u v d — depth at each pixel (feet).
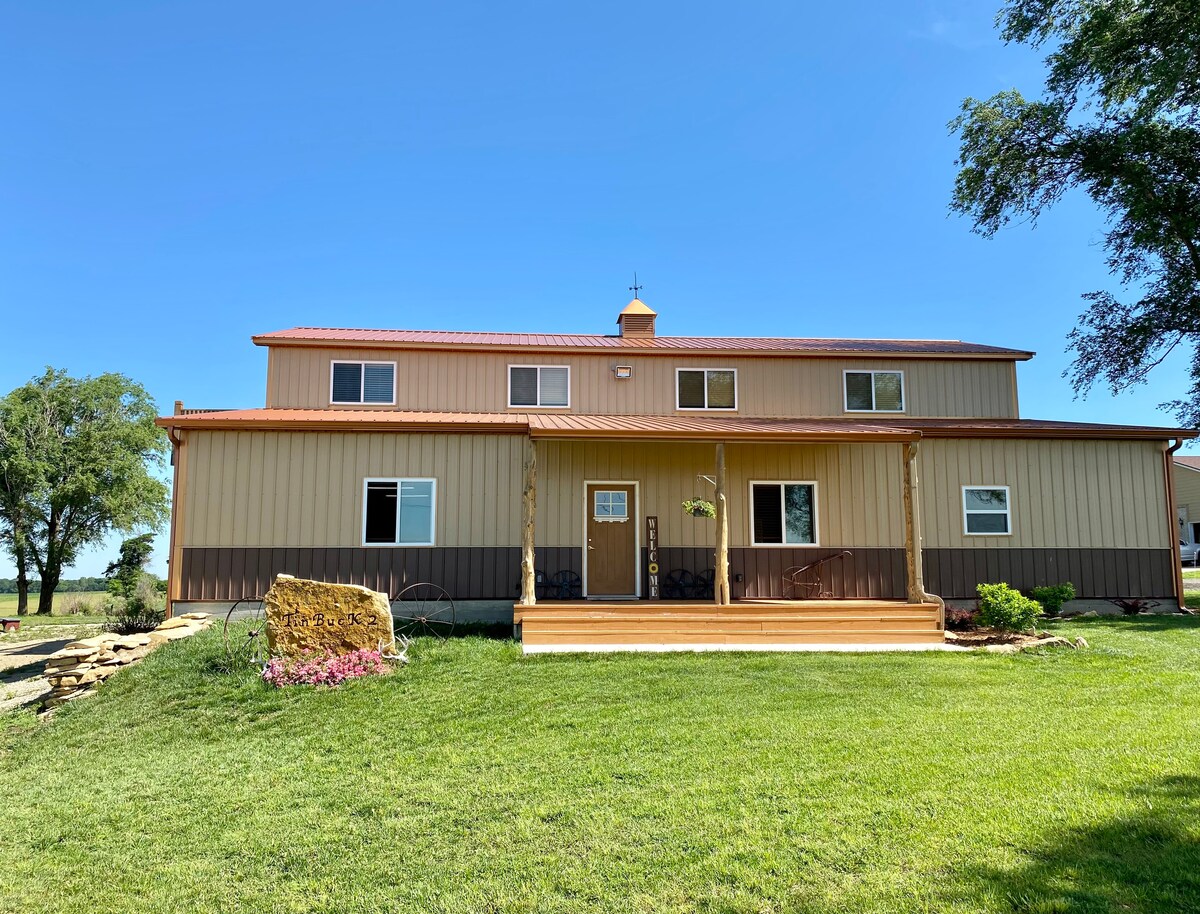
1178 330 67.21
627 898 12.94
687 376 54.29
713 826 15.55
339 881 14.32
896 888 12.60
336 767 20.80
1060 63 61.05
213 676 30.83
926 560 46.80
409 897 13.52
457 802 17.66
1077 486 48.06
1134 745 19.47
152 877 14.99
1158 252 64.08
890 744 20.42
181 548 41.55
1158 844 13.61
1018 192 66.08
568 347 53.31
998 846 13.89
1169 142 59.11
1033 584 46.98
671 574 45.65
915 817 15.40
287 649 31.83
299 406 51.13
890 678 28.73
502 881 13.85
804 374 55.01
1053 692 26.20
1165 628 40.14
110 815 18.29
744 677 29.07
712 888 13.08
